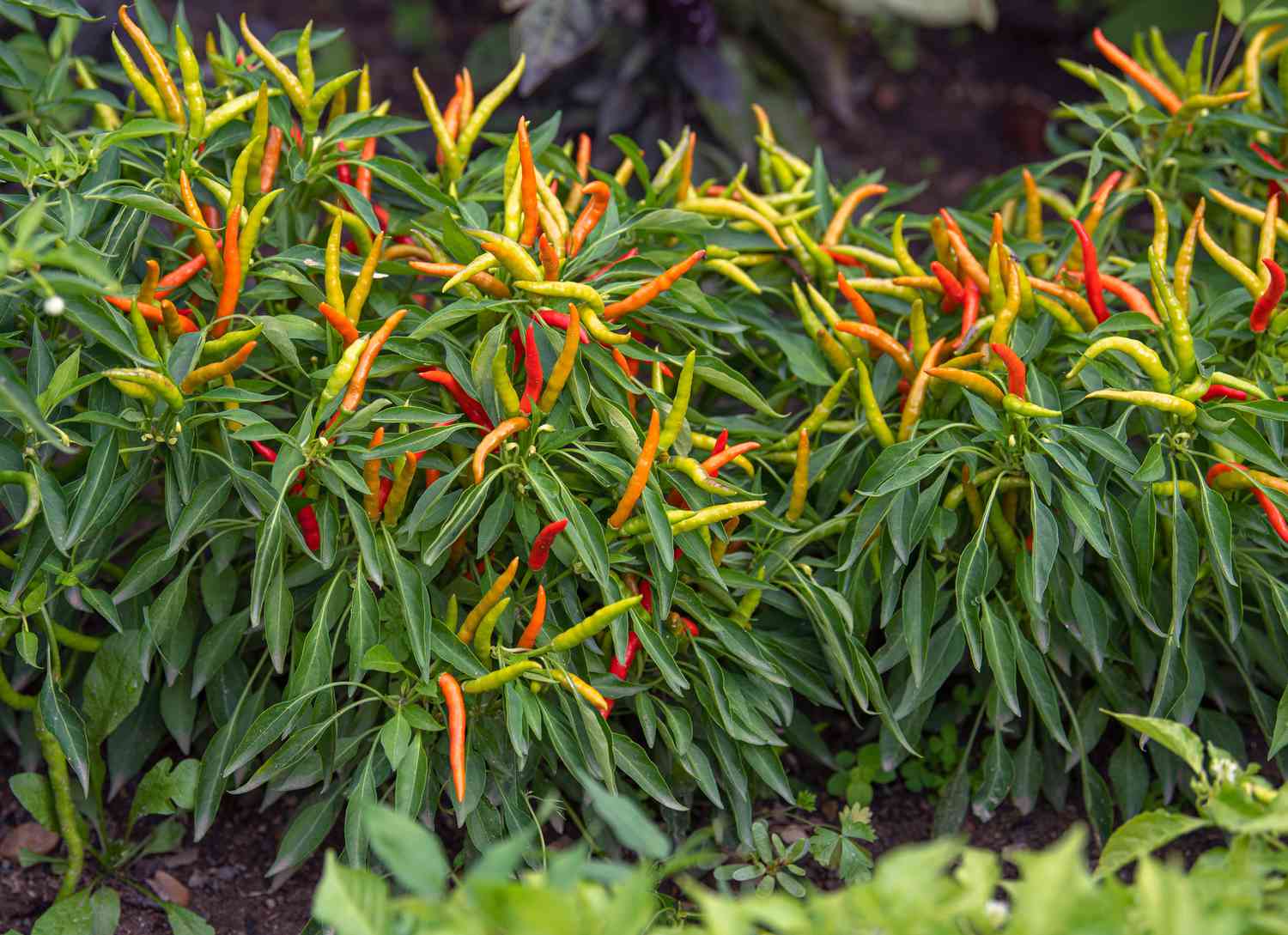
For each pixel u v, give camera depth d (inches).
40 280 75.2
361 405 101.6
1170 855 113.1
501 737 100.7
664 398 99.0
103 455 88.5
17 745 120.9
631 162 117.6
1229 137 119.6
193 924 105.0
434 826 114.7
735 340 108.2
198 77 99.3
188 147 98.5
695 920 104.8
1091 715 113.5
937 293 110.7
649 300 94.7
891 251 120.3
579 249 101.6
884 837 117.2
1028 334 104.3
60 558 99.3
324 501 92.8
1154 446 93.4
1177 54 177.5
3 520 126.3
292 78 102.3
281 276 96.0
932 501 98.9
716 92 173.3
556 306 95.3
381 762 97.6
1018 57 239.8
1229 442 95.7
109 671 103.3
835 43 190.4
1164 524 108.3
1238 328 107.8
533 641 94.6
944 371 97.7
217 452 96.3
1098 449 95.0
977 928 66.9
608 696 98.8
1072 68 119.4
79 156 94.3
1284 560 110.5
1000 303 102.2
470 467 98.3
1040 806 120.3
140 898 109.6
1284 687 117.3
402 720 91.7
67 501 93.9
